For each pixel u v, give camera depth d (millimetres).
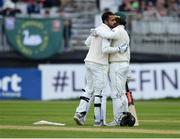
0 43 67062
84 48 68000
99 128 31594
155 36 67562
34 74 64562
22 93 64625
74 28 68375
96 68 33469
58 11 72312
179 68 63938
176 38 67688
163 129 31438
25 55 67062
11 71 64812
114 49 33062
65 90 64250
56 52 67375
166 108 51625
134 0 72875
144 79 63625
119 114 33438
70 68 64188
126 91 34000
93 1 73250
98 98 33469
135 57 67062
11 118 39406
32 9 72000
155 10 72500
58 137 27250
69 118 39719
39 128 31406
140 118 40188
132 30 67062
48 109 49594
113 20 33438
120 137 27359
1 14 70875
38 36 67000
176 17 68125
